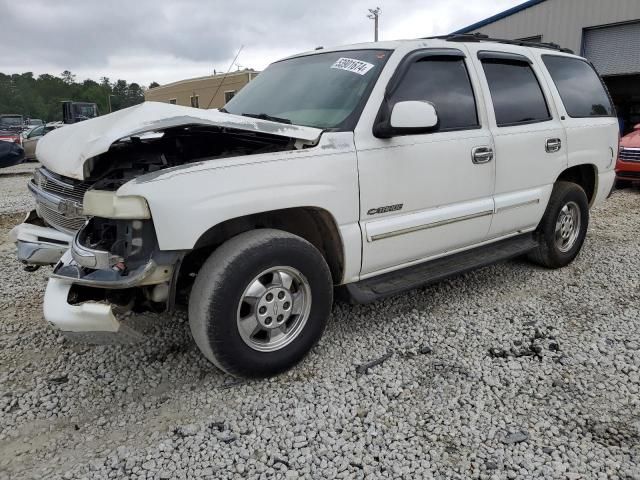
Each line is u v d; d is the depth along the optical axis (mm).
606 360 3316
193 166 2693
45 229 3580
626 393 2967
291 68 4129
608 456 2467
